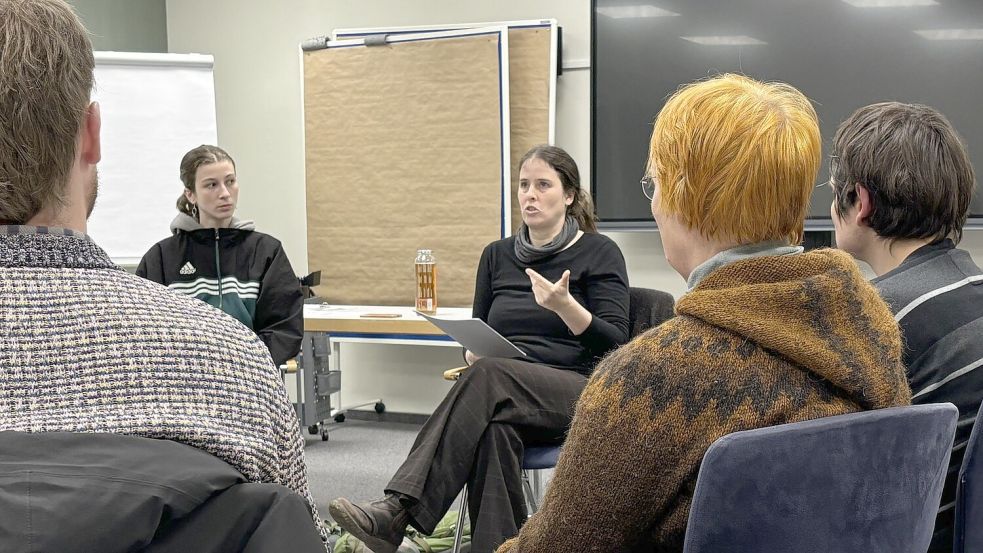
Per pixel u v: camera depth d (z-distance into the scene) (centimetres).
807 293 83
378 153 429
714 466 75
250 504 55
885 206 128
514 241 262
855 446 80
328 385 414
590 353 233
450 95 413
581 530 87
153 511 51
